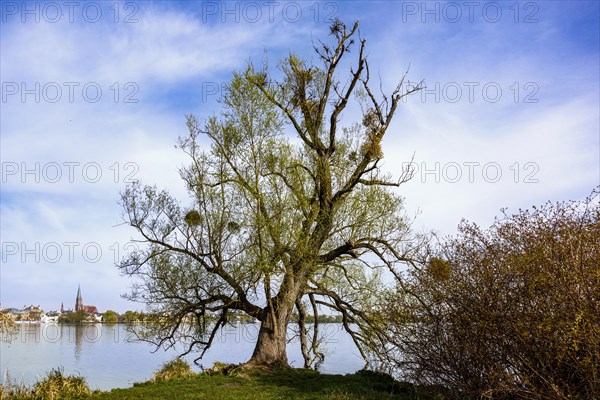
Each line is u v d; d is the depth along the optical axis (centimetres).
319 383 1598
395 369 1458
